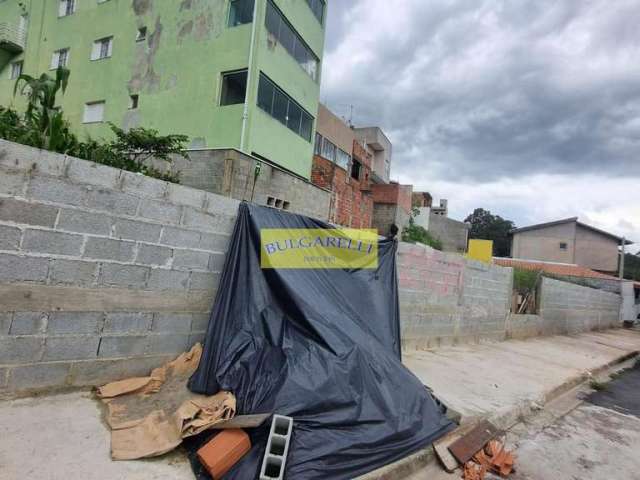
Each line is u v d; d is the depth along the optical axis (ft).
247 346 11.71
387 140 108.58
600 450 14.38
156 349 12.35
